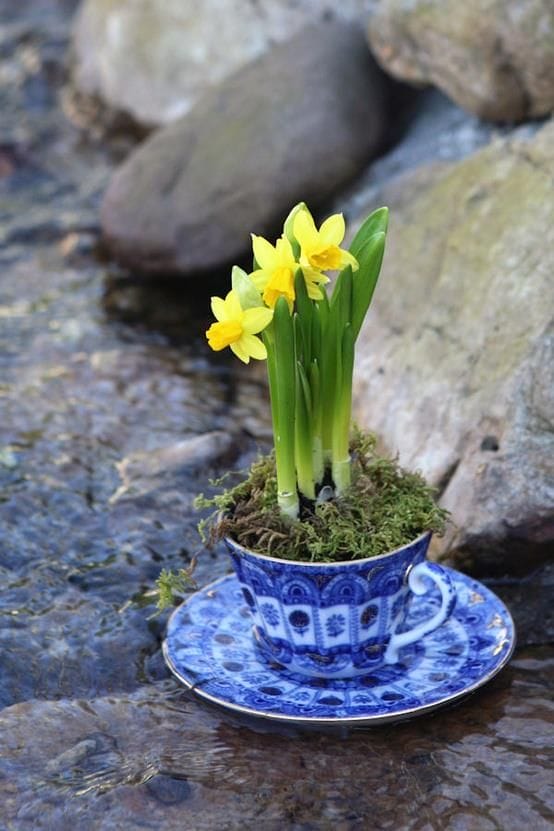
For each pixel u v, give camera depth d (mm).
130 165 4504
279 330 1831
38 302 4301
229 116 4340
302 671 2049
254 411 3434
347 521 1980
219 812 1800
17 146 5836
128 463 3047
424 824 1770
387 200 3908
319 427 2012
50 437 3213
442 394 2760
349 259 1837
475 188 3281
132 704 2107
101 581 2539
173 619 2223
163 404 3467
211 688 2006
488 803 1812
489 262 2977
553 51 3527
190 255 4172
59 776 1894
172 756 1941
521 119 3859
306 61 4379
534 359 2502
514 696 2090
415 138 4258
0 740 1978
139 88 5602
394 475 2145
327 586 1928
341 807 1809
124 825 1776
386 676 2047
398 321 3225
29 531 2721
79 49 6105
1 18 7371
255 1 5203
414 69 4094
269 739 1984
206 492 2900
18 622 2354
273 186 4066
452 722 2016
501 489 2404
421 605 2238
